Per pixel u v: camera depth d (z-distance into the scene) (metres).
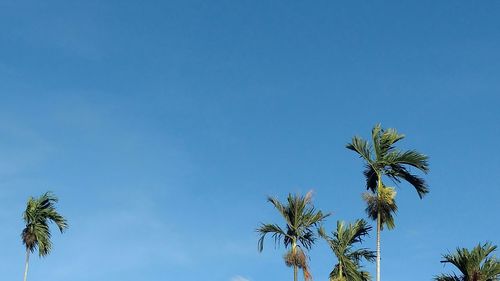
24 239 56.91
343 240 45.56
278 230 40.34
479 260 37.12
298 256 39.41
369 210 39.66
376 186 41.00
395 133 40.66
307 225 40.25
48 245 57.09
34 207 56.88
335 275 44.94
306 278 39.31
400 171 40.19
